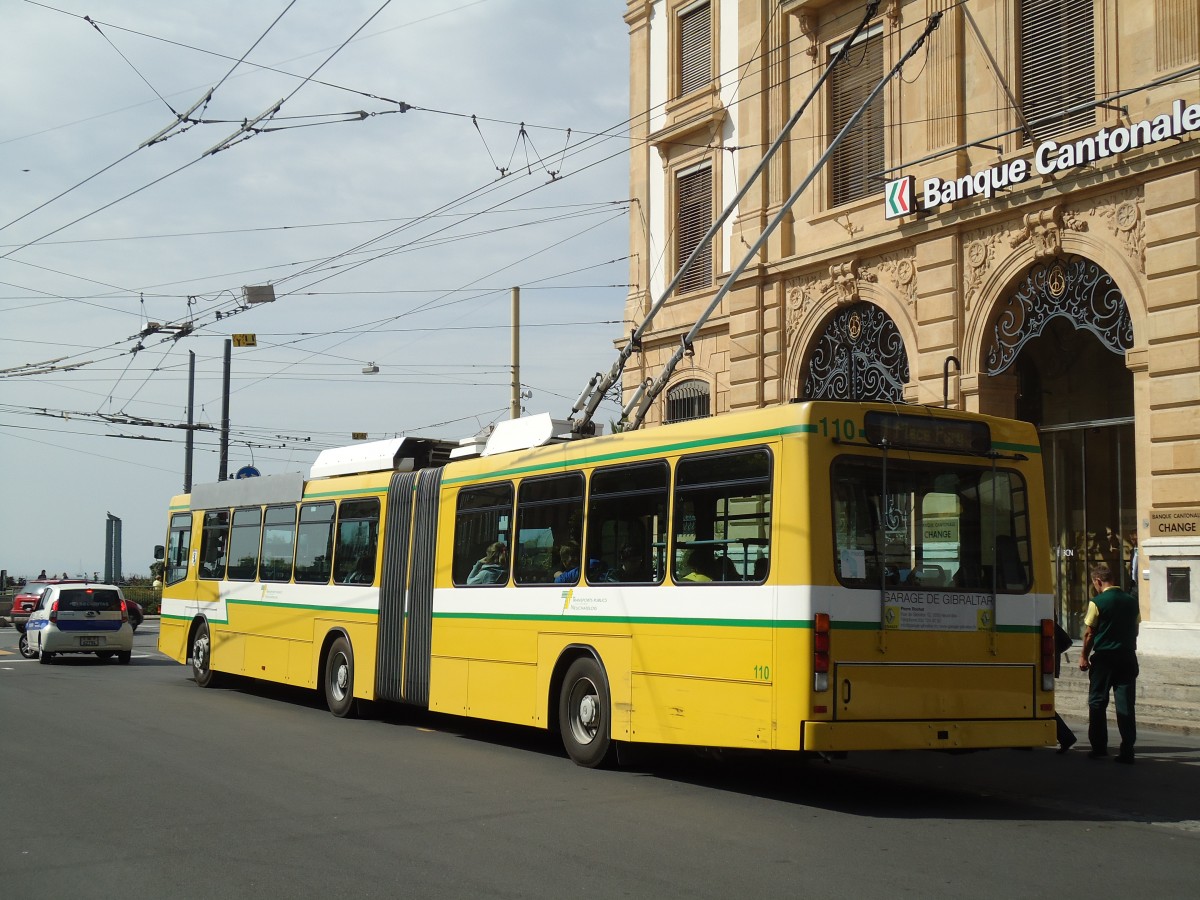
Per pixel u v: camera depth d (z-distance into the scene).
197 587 20.59
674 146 26.52
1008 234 19.50
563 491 12.24
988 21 19.92
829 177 22.81
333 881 7.12
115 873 7.34
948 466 9.99
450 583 13.96
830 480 9.43
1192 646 16.33
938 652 9.62
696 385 25.88
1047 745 10.07
